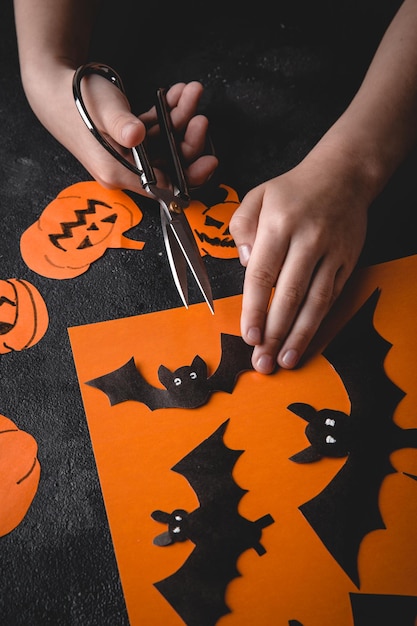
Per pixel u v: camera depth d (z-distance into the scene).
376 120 0.71
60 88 0.74
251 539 0.54
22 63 0.79
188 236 0.64
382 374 0.62
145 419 0.60
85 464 0.58
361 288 0.67
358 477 0.57
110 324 0.65
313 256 0.63
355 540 0.54
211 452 0.58
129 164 0.66
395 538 0.54
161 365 0.62
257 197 0.67
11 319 0.66
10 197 0.74
